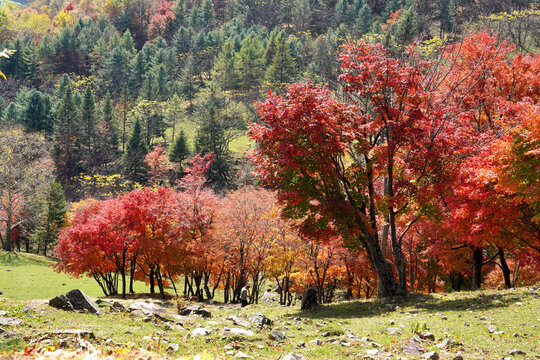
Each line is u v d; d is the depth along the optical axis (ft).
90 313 42.39
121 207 108.17
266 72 404.77
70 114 336.29
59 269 114.73
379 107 67.41
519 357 31.68
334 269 111.14
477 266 86.74
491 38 104.32
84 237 105.19
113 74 497.05
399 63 73.87
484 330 40.42
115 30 627.87
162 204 108.17
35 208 201.67
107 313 44.39
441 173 67.21
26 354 21.02
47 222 201.57
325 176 68.28
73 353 21.83
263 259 111.96
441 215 68.08
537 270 90.02
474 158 65.62
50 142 326.44
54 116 359.25
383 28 394.73
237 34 555.28
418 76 70.44
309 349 35.27
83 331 30.42
